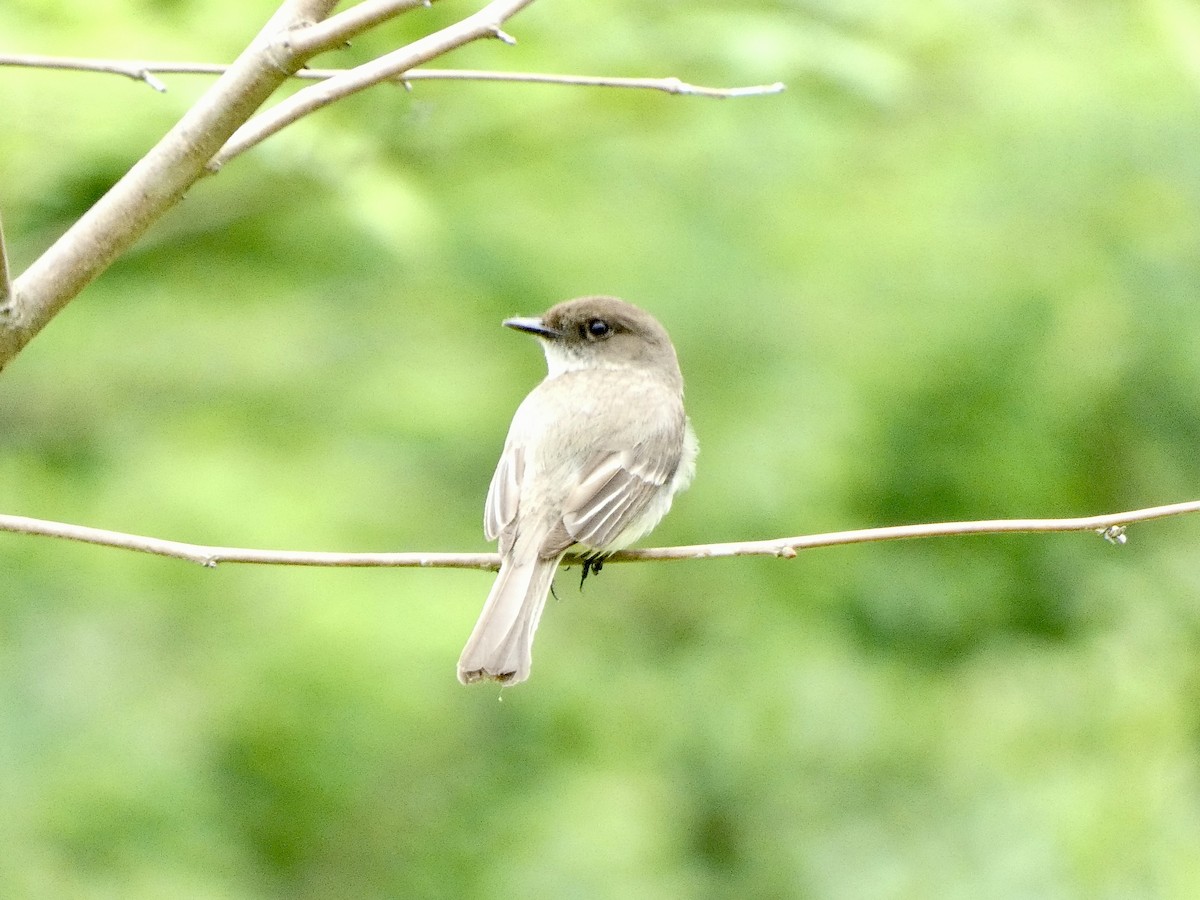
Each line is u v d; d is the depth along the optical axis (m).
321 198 11.47
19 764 11.20
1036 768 13.38
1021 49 12.07
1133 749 12.84
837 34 10.54
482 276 13.45
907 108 12.62
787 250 14.11
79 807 11.12
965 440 13.93
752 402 13.93
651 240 13.69
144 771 11.31
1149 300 13.82
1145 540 14.46
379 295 13.76
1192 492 14.27
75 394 12.91
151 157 5.08
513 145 11.43
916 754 13.93
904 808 13.66
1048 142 13.26
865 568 14.27
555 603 14.82
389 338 13.75
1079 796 12.69
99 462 12.68
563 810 13.40
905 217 13.95
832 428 13.73
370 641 11.83
